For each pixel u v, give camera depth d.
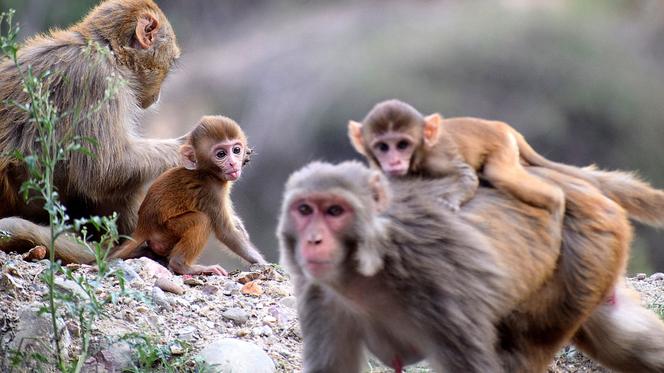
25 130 14.37
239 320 11.99
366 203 8.52
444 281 8.84
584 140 44.41
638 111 44.97
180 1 48.66
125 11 15.41
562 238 9.56
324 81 44.69
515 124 44.41
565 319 9.65
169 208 13.69
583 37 46.34
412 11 49.16
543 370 9.80
